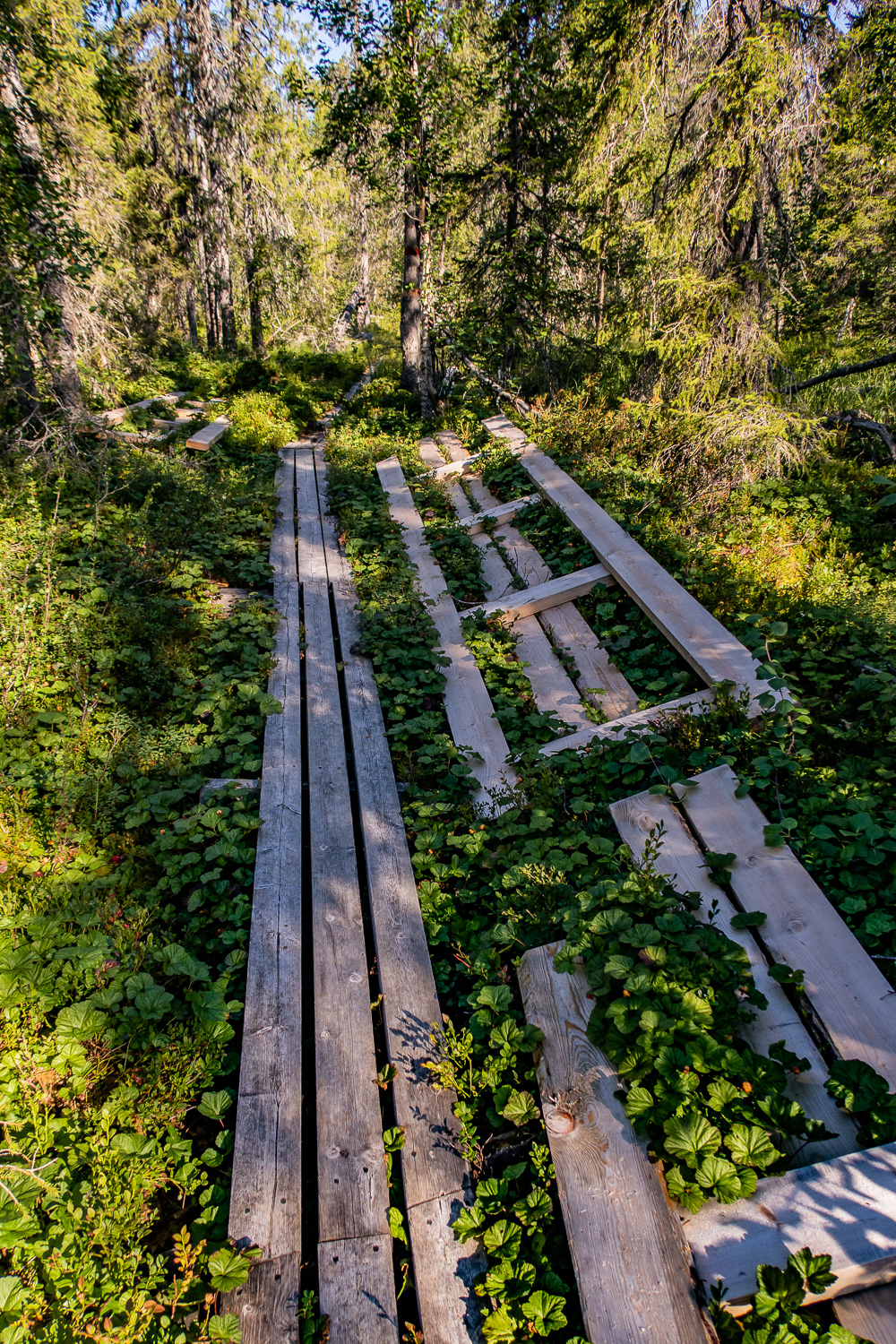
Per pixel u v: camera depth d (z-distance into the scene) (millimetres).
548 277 13688
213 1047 3121
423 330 15305
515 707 5344
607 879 3475
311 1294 2400
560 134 12945
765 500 8148
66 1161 2691
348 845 4262
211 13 20875
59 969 3320
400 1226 2611
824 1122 2531
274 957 3564
